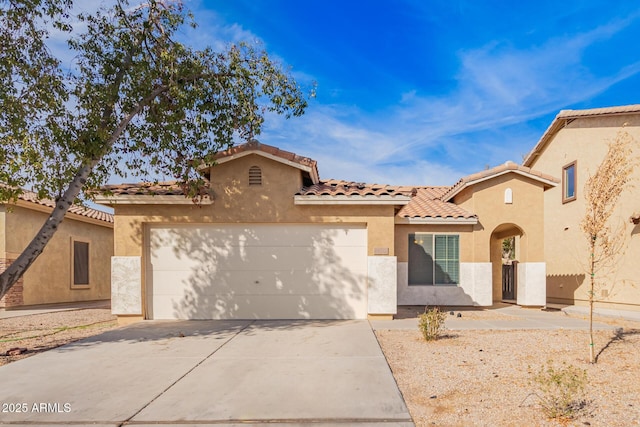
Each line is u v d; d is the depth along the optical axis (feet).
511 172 48.24
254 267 37.55
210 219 37.01
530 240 47.85
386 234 37.04
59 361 23.91
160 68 31.76
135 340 29.14
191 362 23.52
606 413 15.98
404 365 22.88
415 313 42.01
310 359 23.97
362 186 39.65
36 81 27.91
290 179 37.17
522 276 48.55
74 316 45.70
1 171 26.58
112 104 30.22
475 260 47.50
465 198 51.31
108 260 73.05
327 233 37.78
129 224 37.09
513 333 31.58
